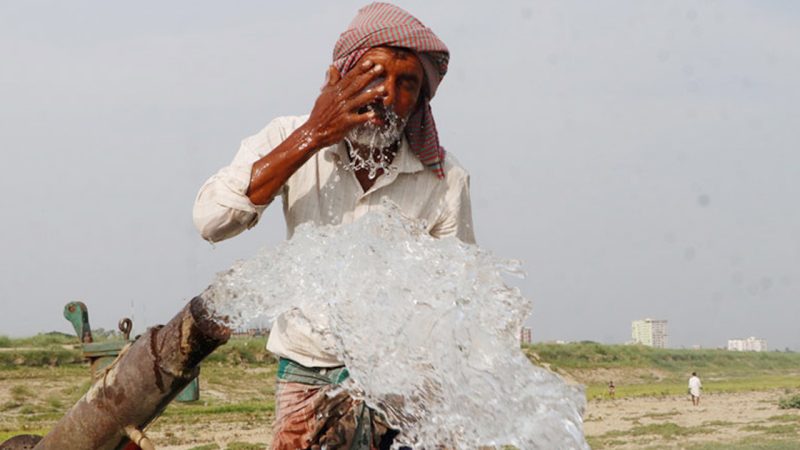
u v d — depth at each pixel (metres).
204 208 3.23
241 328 3.05
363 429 3.34
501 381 3.20
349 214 3.55
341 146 3.53
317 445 3.36
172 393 3.10
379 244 3.25
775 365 87.81
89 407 3.12
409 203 3.60
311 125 3.21
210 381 35.66
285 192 3.59
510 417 3.15
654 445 21.30
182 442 20.62
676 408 35.47
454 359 3.18
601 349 71.81
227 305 3.04
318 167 3.55
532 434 3.12
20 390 27.89
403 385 3.14
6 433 20.48
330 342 3.22
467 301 3.26
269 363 41.16
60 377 30.70
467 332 3.22
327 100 3.22
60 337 36.91
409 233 3.31
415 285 3.22
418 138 3.57
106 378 3.12
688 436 23.58
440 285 3.24
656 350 77.81
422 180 3.62
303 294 3.13
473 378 3.19
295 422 3.42
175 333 3.05
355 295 3.17
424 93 3.51
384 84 3.22
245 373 38.28
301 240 3.18
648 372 69.69
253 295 3.08
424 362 3.16
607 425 27.08
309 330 3.35
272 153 3.24
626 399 41.97
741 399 41.44
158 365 3.04
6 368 31.73
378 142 3.40
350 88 3.20
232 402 31.31
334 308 3.15
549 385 3.22
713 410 33.94
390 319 3.16
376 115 3.27
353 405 3.34
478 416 3.14
